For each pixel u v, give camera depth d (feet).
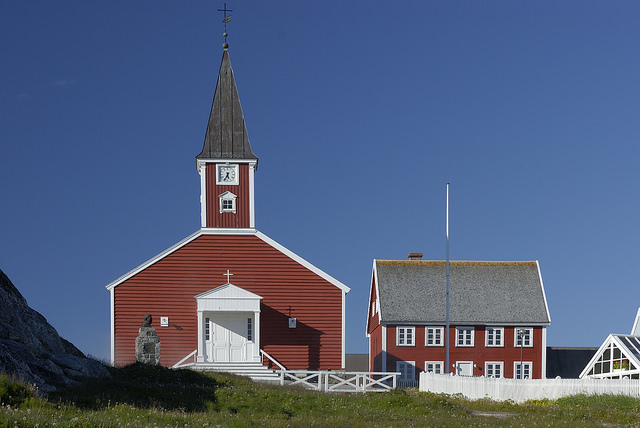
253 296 162.09
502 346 205.26
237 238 168.45
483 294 211.61
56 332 118.42
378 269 216.95
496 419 101.35
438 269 217.56
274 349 165.58
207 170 172.24
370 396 121.49
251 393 113.70
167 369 128.47
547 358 215.92
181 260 166.81
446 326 195.21
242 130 175.52
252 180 172.96
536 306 208.74
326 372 145.89
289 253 168.25
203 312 163.84
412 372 202.69
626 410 113.60
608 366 158.71
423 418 100.89
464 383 136.15
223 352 164.25
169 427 77.51
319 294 168.04
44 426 66.18
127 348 163.32
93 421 72.18
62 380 99.35
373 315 221.05
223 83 179.22
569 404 119.03
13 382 83.05
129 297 164.76
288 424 86.02
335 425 87.66
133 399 98.02
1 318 105.19
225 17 182.50
